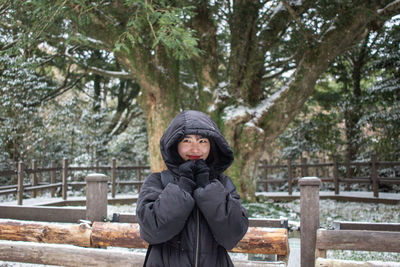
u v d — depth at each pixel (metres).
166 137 1.65
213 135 1.61
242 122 9.18
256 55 9.70
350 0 7.90
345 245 2.66
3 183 13.54
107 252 2.81
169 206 1.42
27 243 3.02
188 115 1.67
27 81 13.43
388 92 13.05
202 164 1.54
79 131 15.02
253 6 9.11
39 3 5.38
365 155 14.37
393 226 2.75
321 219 8.02
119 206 10.05
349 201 11.14
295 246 4.29
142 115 18.39
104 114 16.39
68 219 3.16
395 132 13.16
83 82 17.06
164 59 9.34
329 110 16.06
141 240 2.76
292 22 9.53
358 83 15.14
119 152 16.91
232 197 1.56
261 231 2.61
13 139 13.59
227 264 1.57
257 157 9.48
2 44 10.91
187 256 1.50
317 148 15.81
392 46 12.72
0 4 6.48
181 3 7.00
